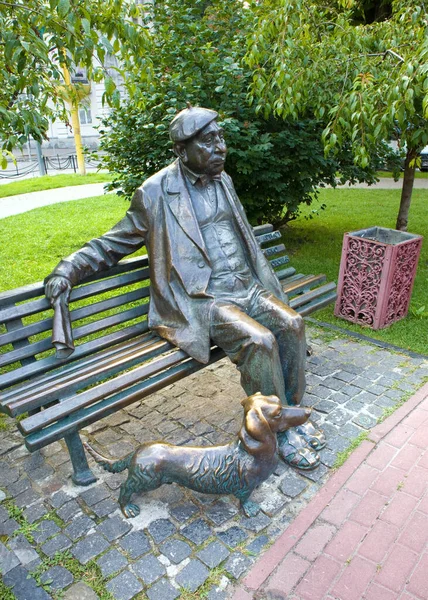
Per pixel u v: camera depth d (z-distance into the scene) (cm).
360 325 438
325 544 226
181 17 521
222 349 288
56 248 696
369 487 258
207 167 275
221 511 246
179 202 276
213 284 280
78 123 1539
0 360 248
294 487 260
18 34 296
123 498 239
